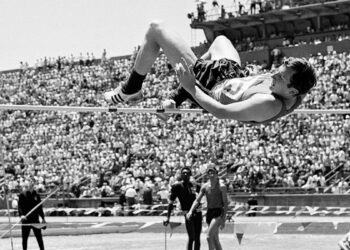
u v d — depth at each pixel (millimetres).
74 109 8109
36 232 16469
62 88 52812
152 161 37375
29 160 42719
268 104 6070
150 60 6824
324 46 44500
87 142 42719
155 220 25203
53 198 34531
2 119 49875
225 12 50625
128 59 53125
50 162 41906
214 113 6188
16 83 55781
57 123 46625
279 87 6102
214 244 13711
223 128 38500
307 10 47594
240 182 31906
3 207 35344
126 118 43281
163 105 7191
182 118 40875
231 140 37188
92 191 34375
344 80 39594
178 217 26422
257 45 49188
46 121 47719
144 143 40250
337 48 43969
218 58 6758
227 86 6332
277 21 48969
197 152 36938
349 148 32844
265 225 20984
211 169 13570
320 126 35750
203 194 13664
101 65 53594
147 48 6742
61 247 19734
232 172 33844
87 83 52312
